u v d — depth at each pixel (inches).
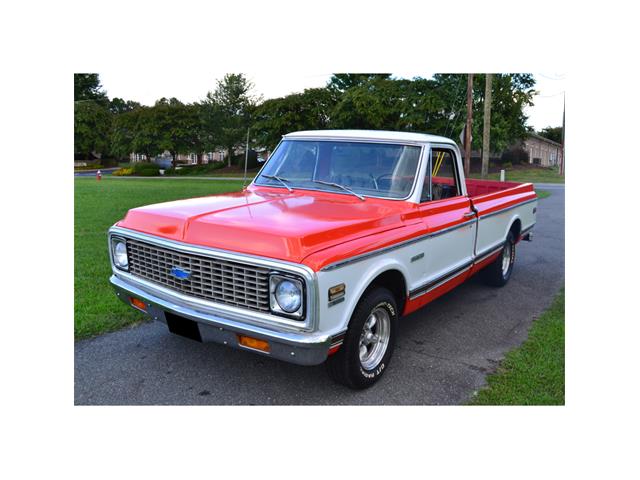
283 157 205.8
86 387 153.0
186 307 144.6
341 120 1170.6
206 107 1581.0
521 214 276.1
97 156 2117.4
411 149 183.9
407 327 207.3
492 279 260.8
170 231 149.3
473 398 151.9
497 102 1117.1
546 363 173.5
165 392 151.9
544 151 1849.2
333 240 137.1
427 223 177.3
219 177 1373.0
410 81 1124.5
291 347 129.0
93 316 202.1
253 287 132.7
